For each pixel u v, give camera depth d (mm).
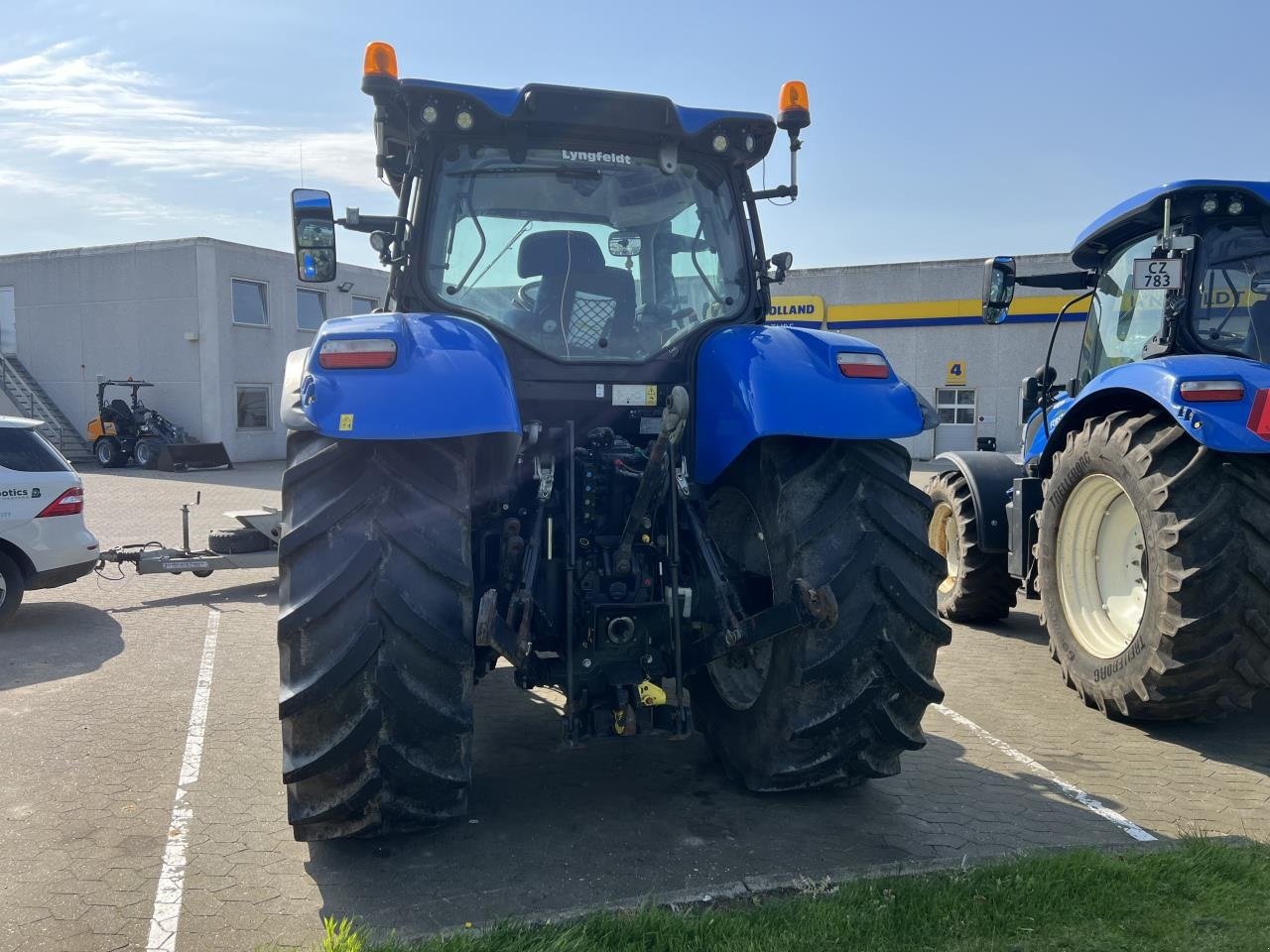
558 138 3834
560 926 2752
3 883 3162
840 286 23797
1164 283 4863
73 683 5633
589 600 3365
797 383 3258
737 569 3748
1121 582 5125
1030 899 2871
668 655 3381
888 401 3266
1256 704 5191
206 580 9094
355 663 2824
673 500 3322
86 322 25375
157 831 3557
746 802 3768
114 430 22781
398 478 2979
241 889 3100
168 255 24297
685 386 3799
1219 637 4336
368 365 2900
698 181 4039
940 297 22875
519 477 3643
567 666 3330
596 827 3537
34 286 25875
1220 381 4281
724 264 4051
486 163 3795
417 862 3266
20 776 4137
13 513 7059
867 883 2984
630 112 3746
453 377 2896
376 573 2898
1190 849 3219
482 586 3582
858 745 3385
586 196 3855
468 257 3750
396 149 4172
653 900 2928
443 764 3021
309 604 2846
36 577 7191
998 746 4504
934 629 3303
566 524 3418
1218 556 4289
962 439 23031
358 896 3033
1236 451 4172
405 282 3742
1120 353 5637
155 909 2975
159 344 24641
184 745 4551
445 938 2684
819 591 3066
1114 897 2887
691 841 3418
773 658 3422
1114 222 5531
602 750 4363
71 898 3049
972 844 3408
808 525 3246
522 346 3715
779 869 3201
